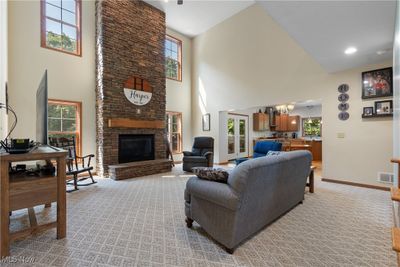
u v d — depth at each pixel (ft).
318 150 25.46
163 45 19.99
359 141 13.56
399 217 6.42
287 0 7.00
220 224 6.08
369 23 8.40
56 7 15.03
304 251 6.06
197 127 25.11
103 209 9.29
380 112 12.74
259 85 19.11
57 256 5.74
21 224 7.72
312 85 15.71
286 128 31.09
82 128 16.06
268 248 6.21
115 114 16.30
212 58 23.43
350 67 13.62
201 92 24.62
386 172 12.57
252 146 28.32
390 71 12.37
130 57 17.33
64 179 6.75
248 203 6.04
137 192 11.99
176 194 11.62
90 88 16.51
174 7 19.67
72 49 15.85
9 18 12.84
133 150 17.53
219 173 6.50
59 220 6.66
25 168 7.48
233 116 25.73
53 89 14.67
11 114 12.84
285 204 8.50
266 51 18.57
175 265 5.38
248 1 19.11
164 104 19.98
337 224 7.86
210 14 20.99
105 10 15.81
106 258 5.66
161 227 7.54
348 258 5.73
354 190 12.60
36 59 13.93
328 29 8.87
